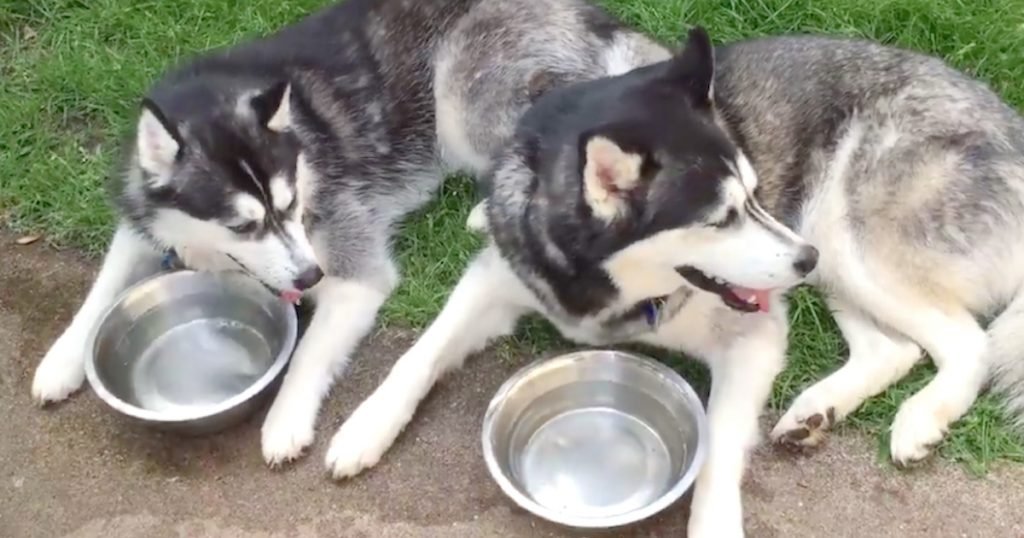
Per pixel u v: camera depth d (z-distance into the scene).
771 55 1.77
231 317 1.78
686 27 2.07
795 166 1.72
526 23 1.91
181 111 1.68
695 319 1.65
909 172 1.63
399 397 1.66
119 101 2.04
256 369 1.74
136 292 1.73
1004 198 1.62
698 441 1.55
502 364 1.75
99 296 1.76
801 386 1.71
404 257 1.88
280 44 1.87
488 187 1.70
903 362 1.66
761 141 1.71
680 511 1.59
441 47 1.93
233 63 1.82
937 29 2.01
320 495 1.63
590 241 1.52
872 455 1.63
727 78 1.74
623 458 1.63
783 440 1.63
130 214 1.73
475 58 1.91
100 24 2.14
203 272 1.76
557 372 1.65
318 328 1.75
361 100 1.88
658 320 1.64
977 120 1.65
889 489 1.61
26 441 1.69
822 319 1.75
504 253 1.65
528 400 1.64
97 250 1.89
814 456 1.64
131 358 1.72
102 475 1.66
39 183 1.95
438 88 1.94
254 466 1.66
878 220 1.64
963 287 1.63
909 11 2.02
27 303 1.84
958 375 1.62
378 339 1.79
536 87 1.88
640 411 1.65
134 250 1.78
